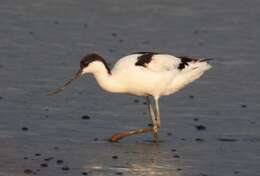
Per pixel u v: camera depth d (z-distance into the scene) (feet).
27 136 47.29
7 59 65.87
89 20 81.92
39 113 52.26
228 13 86.79
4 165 41.60
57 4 88.07
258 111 54.39
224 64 67.31
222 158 44.21
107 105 55.06
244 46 74.02
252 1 92.38
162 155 44.65
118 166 42.19
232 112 54.03
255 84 61.46
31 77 61.00
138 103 55.88
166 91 50.31
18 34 74.59
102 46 71.97
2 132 47.91
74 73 62.69
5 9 84.17
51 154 44.01
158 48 72.13
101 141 47.26
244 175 41.24
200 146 46.68
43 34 75.25
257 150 45.98
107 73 49.26
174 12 86.74
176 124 51.26
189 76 50.60
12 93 56.65
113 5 88.99
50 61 66.03
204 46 73.46
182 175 40.91
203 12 86.84
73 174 40.45
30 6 86.22
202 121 51.88
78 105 54.70
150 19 83.25
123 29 78.89
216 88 60.08
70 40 73.61
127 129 49.85
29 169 40.98
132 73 48.96
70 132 48.62
